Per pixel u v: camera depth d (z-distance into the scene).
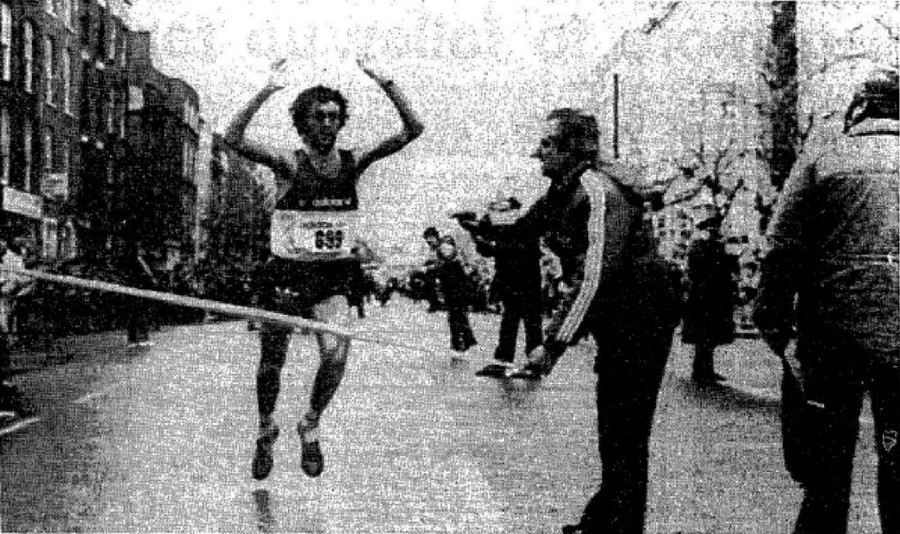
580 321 4.32
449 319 14.98
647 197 4.48
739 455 6.89
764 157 22.81
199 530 4.95
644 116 32.28
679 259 17.66
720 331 11.88
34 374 11.62
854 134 4.09
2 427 7.85
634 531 4.55
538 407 9.13
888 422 3.96
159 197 28.62
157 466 6.43
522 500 5.59
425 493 5.75
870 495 5.75
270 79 5.97
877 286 3.92
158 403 9.22
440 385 10.79
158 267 21.83
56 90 30.00
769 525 5.09
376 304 44.59
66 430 7.72
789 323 4.29
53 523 5.03
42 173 28.92
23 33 28.27
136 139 29.75
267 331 5.96
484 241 7.91
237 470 6.36
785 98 19.38
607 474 4.57
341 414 8.61
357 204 6.02
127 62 30.22
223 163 23.50
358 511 5.34
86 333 19.23
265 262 6.04
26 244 9.95
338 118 5.98
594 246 4.30
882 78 4.12
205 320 25.80
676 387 11.08
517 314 12.51
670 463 6.61
